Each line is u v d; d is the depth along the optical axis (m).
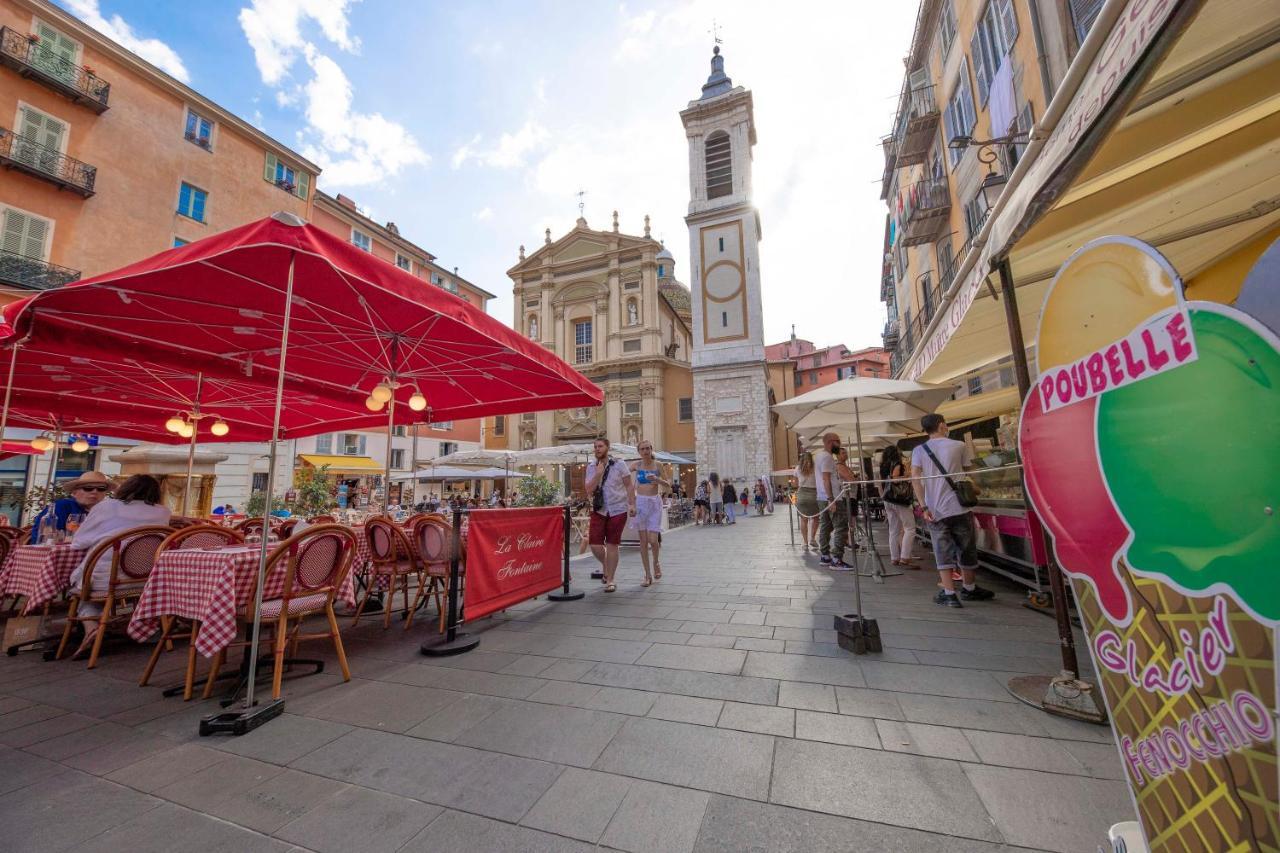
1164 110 1.94
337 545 3.48
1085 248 1.22
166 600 3.28
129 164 16.58
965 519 4.89
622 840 1.72
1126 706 1.15
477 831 1.79
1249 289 1.55
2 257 13.73
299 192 21.73
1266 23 1.58
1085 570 1.27
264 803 1.99
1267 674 0.79
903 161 14.69
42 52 14.91
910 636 3.88
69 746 2.49
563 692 3.01
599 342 34.75
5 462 14.15
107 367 6.30
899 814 1.81
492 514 4.51
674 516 19.36
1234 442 0.84
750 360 28.41
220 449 18.84
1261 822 0.81
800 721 2.54
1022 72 7.93
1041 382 1.43
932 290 14.52
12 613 5.13
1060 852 1.59
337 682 3.27
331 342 5.78
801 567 7.46
